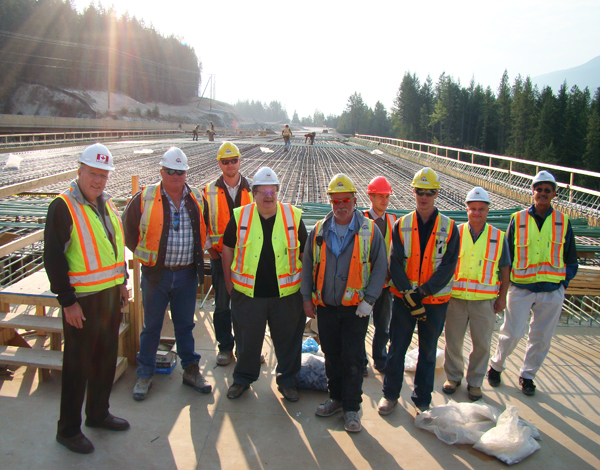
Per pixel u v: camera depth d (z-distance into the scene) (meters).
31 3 79.94
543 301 3.80
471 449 3.12
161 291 3.60
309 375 3.86
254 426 3.27
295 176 16.31
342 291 3.36
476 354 3.77
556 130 66.25
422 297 3.38
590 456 3.09
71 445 2.90
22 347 3.94
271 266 3.47
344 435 3.22
